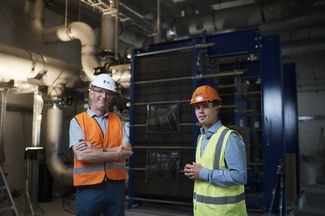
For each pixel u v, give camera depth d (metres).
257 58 4.16
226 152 1.55
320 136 8.26
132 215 3.09
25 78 4.47
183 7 6.41
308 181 8.16
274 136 3.24
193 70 3.13
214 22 5.59
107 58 4.92
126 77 4.63
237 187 1.57
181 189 3.08
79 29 4.89
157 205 3.37
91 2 4.50
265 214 3.07
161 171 3.15
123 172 2.05
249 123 4.31
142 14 5.84
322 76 7.62
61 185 6.19
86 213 1.89
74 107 6.71
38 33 5.18
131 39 6.43
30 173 4.48
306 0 5.09
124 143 2.05
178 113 3.14
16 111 5.76
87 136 1.94
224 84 4.08
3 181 3.22
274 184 3.15
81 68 5.57
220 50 3.41
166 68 3.31
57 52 6.30
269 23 5.54
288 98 5.15
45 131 5.64
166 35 6.11
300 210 4.05
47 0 5.25
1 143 4.36
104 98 2.02
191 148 3.03
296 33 6.28
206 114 1.68
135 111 3.45
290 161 4.72
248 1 6.13
